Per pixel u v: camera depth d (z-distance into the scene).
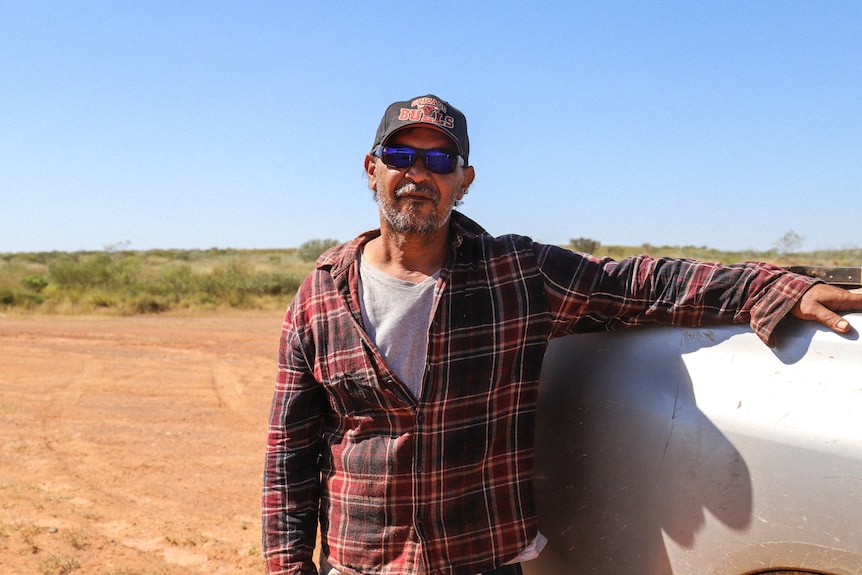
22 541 4.90
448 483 2.12
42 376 10.91
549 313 2.17
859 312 1.84
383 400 2.14
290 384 2.32
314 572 2.38
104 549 4.79
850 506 1.59
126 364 11.93
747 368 1.87
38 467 6.57
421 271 2.22
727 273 1.99
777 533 1.69
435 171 2.15
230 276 27.78
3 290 23.56
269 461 2.34
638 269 2.12
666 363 2.00
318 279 2.28
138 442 7.39
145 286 26.83
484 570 2.13
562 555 2.14
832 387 1.72
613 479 1.99
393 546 2.16
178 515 5.41
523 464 2.17
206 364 11.91
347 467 2.23
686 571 1.83
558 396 2.20
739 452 1.75
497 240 2.22
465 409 2.12
